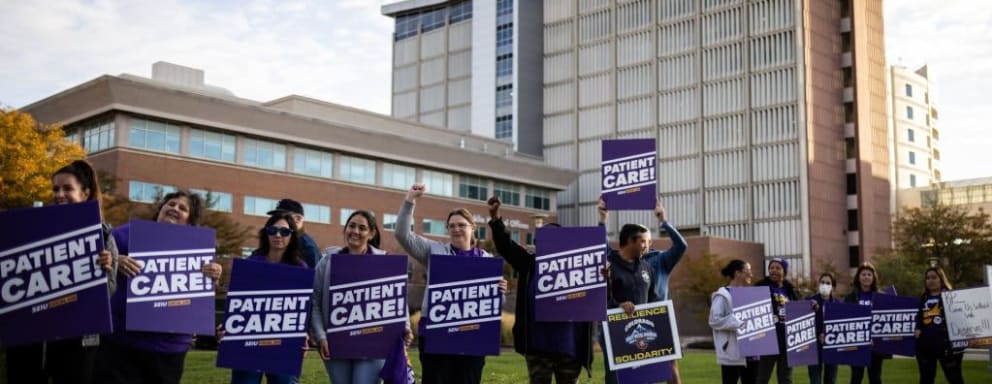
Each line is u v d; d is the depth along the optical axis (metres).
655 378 9.87
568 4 101.31
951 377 13.46
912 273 58.28
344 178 71.12
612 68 96.62
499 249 9.43
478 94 102.62
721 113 88.50
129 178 56.75
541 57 102.50
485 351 8.60
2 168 38.69
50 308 6.46
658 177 92.25
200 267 7.31
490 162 82.69
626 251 10.23
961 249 59.22
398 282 8.51
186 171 59.94
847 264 84.62
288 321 8.19
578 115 98.56
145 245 7.06
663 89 92.81
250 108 62.59
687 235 89.31
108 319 6.53
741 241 80.50
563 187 91.25
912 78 114.75
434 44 109.62
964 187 102.44
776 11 86.12
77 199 6.82
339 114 74.75
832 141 85.50
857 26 88.00
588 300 8.98
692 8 92.00
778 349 11.97
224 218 50.25
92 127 60.06
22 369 6.77
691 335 69.19
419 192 9.24
